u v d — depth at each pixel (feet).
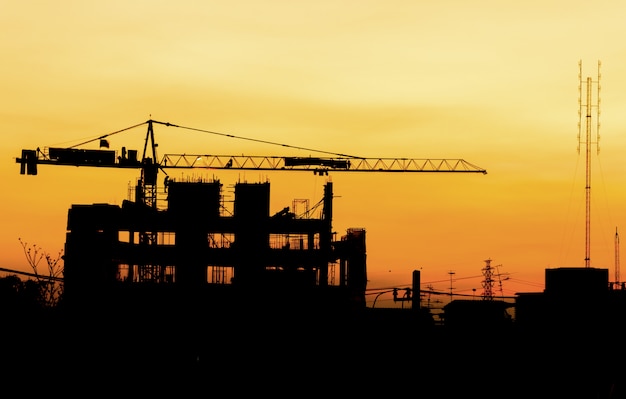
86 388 532.32
